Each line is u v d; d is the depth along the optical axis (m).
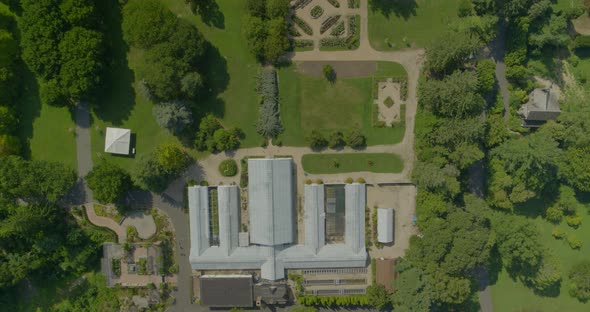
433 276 60.31
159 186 62.09
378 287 64.00
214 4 61.94
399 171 65.00
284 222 63.31
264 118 62.66
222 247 64.12
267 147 64.19
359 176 65.06
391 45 63.41
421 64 63.72
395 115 64.38
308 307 65.25
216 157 64.06
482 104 59.69
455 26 60.53
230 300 64.44
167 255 65.25
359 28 63.12
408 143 64.75
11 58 59.84
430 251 59.97
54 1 57.00
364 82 63.78
